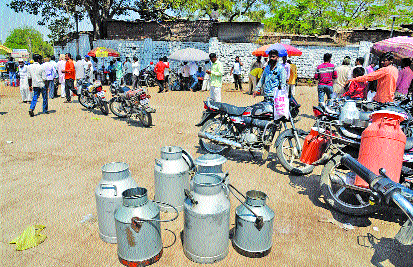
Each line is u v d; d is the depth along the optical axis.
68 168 5.02
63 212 3.65
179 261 2.81
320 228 3.39
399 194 2.26
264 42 19.06
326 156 4.08
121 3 23.88
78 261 2.81
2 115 9.23
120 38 21.00
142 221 2.60
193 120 8.79
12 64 18.00
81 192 4.17
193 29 19.88
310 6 27.52
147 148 6.13
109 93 14.23
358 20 27.59
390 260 2.88
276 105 4.86
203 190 2.66
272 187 4.41
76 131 7.41
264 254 2.88
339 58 18.50
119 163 3.22
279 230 3.34
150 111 7.77
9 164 5.17
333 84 8.49
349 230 3.35
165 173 3.46
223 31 19.22
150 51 20.52
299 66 19.05
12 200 3.93
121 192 2.96
